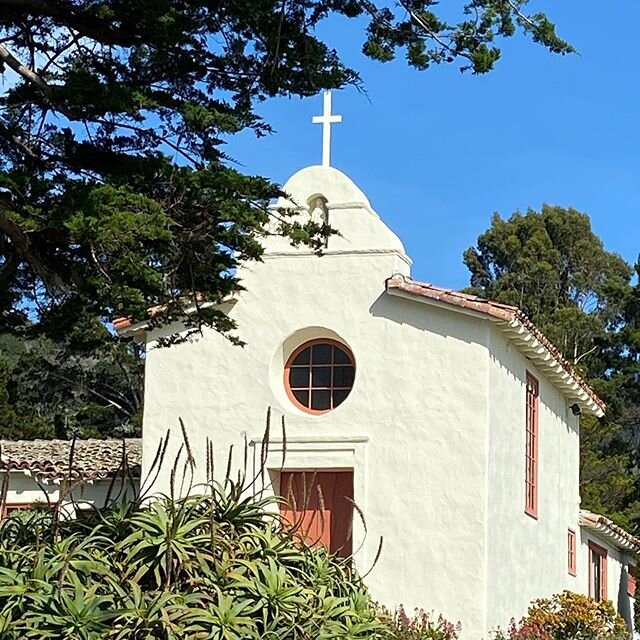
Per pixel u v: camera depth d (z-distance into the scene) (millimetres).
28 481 20797
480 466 18344
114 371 45688
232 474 19219
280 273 19703
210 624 8148
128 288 12047
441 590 18094
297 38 12852
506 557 19172
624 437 50656
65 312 12742
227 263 13266
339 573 9617
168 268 12945
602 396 47125
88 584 8352
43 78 12828
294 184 19766
